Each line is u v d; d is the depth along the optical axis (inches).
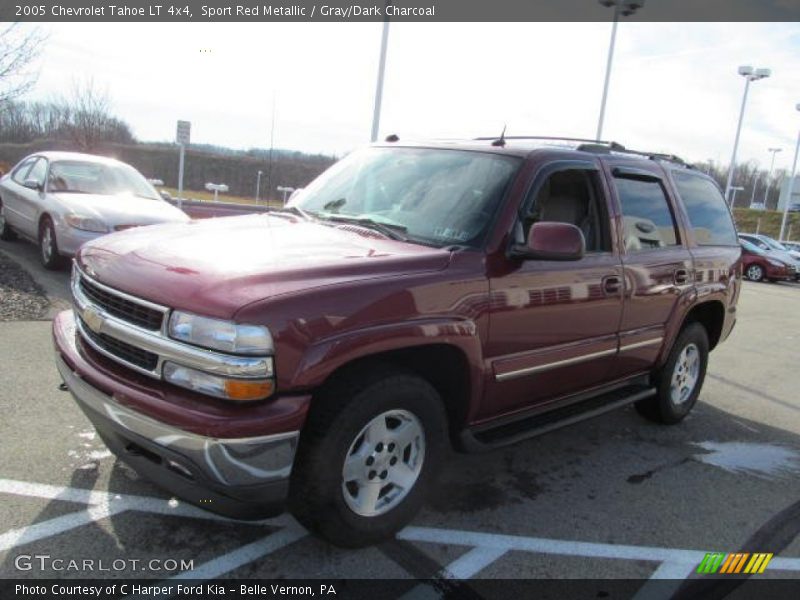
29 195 374.3
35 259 379.6
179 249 124.1
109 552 118.3
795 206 2541.8
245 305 102.9
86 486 138.6
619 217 171.9
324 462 111.3
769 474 183.8
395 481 126.0
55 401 180.7
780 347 391.2
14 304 273.9
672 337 196.9
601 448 191.9
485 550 130.9
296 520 124.7
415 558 125.9
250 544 124.8
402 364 128.1
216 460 101.3
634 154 196.2
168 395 106.0
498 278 135.9
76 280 137.1
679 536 144.2
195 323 104.0
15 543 118.3
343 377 114.8
